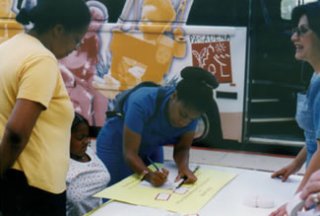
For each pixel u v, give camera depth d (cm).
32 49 149
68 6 152
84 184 200
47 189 156
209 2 426
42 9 152
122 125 236
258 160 433
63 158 160
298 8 183
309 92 178
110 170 244
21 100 143
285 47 418
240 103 436
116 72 465
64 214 167
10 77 147
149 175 190
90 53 470
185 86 204
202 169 212
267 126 443
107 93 471
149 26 447
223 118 444
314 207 130
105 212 160
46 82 146
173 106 207
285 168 204
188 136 222
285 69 423
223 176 202
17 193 155
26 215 158
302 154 201
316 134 167
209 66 436
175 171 210
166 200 171
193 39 436
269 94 433
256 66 429
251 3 418
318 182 129
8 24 483
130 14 453
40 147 153
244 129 441
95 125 479
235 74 432
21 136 144
